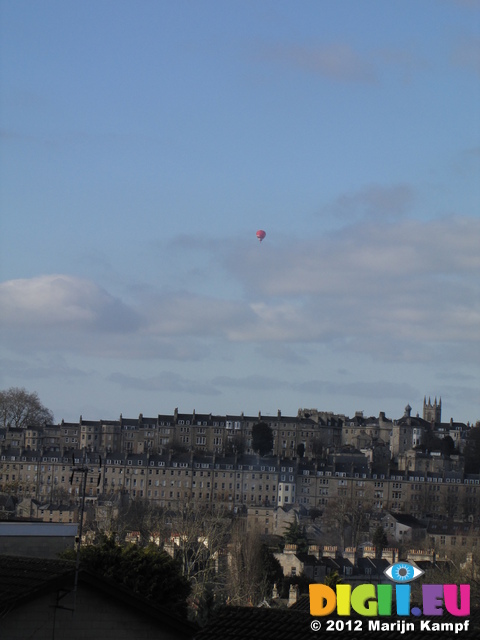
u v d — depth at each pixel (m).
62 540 95.62
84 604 64.56
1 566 68.06
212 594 112.81
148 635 65.19
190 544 176.12
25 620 63.72
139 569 96.88
